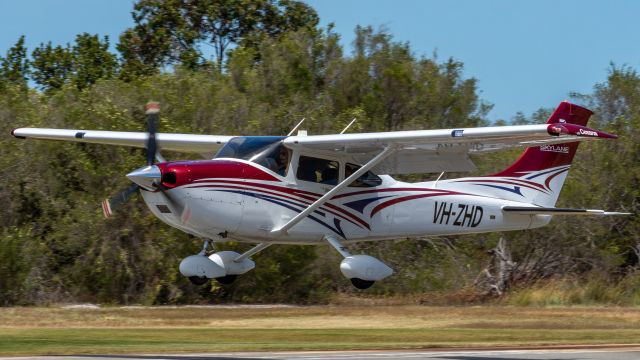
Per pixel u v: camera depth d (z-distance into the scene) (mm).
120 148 67438
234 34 134375
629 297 65938
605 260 70312
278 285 66812
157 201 40125
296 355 31391
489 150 43938
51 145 67250
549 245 70875
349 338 39375
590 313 56219
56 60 120688
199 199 40406
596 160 75875
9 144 67562
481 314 55125
